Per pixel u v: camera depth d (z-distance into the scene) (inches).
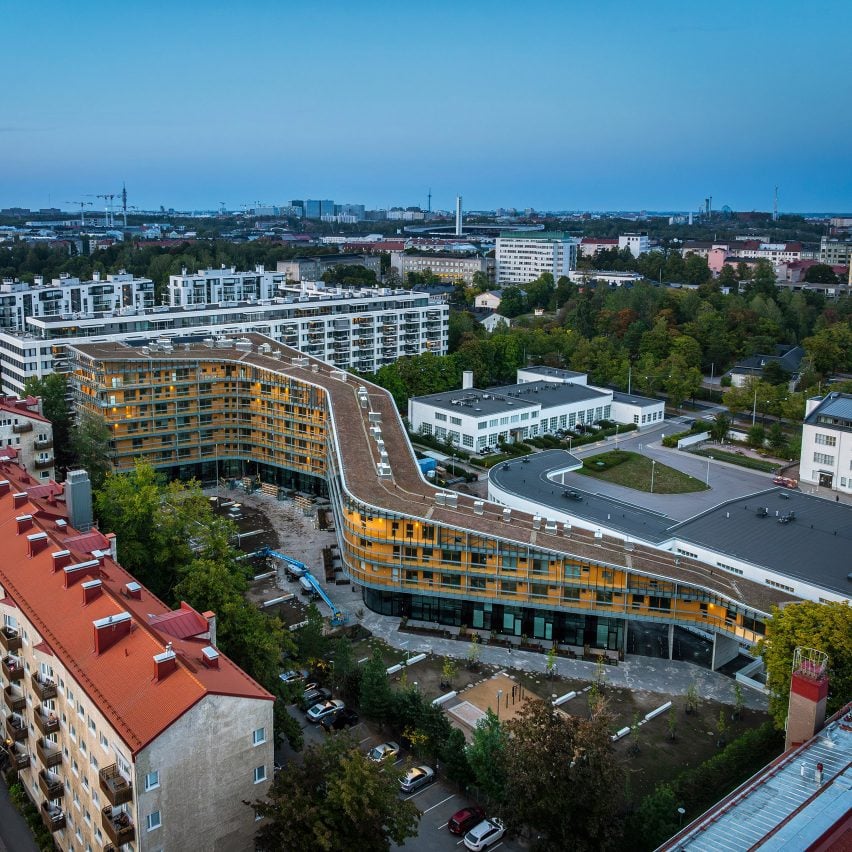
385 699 4323.3
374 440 6845.5
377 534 5551.2
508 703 4773.6
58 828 3592.5
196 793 3107.8
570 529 5698.8
